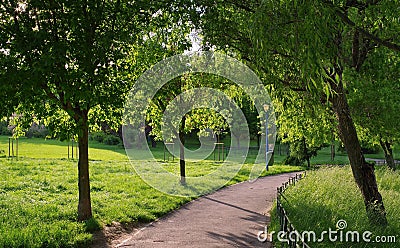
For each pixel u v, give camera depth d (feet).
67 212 37.17
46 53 27.14
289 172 97.60
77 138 36.09
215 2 34.55
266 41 20.04
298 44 19.03
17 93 28.86
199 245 29.55
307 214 33.04
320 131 52.06
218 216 41.52
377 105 47.57
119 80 33.19
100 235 31.76
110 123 38.47
